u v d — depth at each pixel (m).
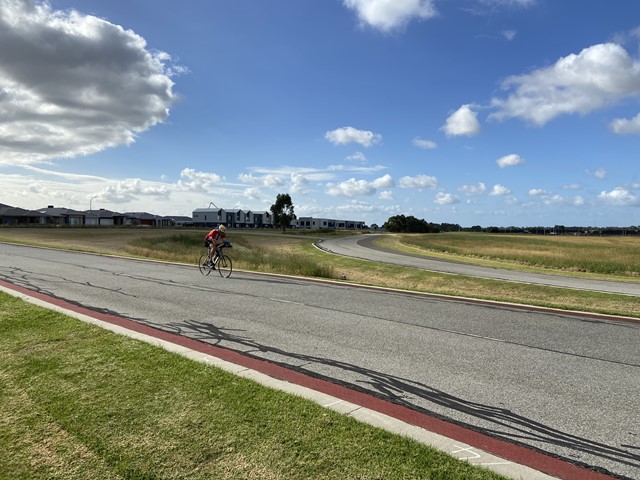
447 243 57.03
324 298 10.72
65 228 73.81
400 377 5.10
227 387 4.24
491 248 47.16
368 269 25.98
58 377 4.43
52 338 5.84
